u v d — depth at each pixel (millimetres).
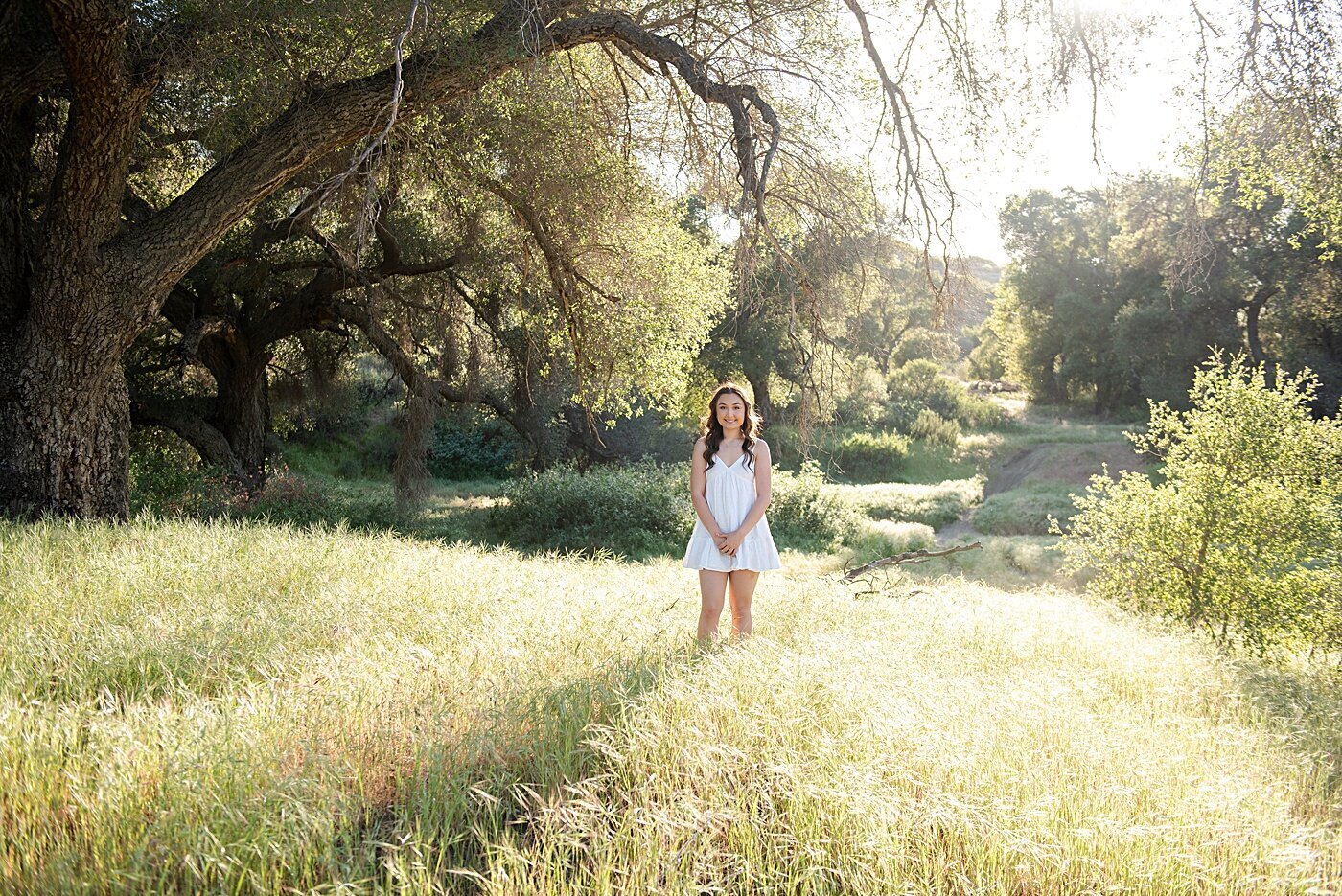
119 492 8523
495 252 14484
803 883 2363
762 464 4707
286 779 2391
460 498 25688
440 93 8703
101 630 3730
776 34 9383
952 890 2410
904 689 3484
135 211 12195
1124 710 4113
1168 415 9570
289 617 4152
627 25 9055
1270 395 8938
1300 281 32844
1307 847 2742
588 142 11250
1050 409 49156
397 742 2879
